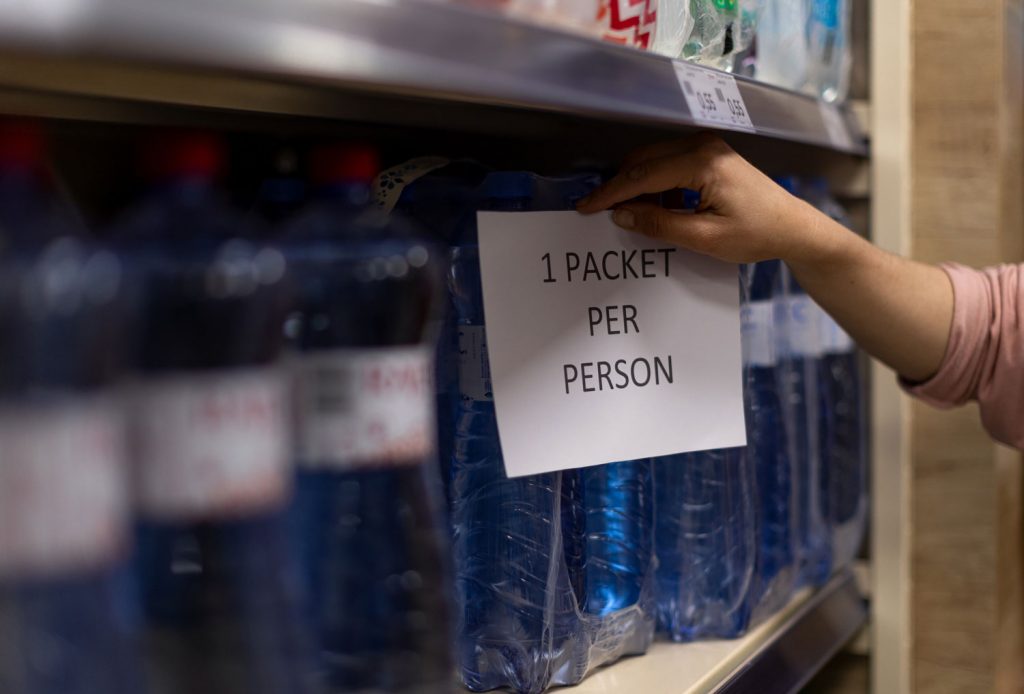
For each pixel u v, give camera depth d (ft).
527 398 2.81
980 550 5.20
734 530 3.72
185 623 1.61
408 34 1.81
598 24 2.60
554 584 2.94
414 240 2.20
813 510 4.66
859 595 5.17
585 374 2.97
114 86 2.38
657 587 3.70
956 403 4.47
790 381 4.56
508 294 2.80
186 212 1.70
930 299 4.19
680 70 2.87
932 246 5.29
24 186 1.57
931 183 5.27
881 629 5.24
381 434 1.94
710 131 3.36
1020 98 5.69
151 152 1.72
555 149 4.36
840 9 4.83
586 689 3.11
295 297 2.01
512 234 2.82
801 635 4.10
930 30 5.23
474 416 2.91
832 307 4.20
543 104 2.14
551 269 2.92
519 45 2.10
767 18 4.15
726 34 3.55
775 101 3.60
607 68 2.43
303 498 1.93
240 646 1.66
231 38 1.49
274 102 2.80
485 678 2.94
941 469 5.27
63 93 2.48
